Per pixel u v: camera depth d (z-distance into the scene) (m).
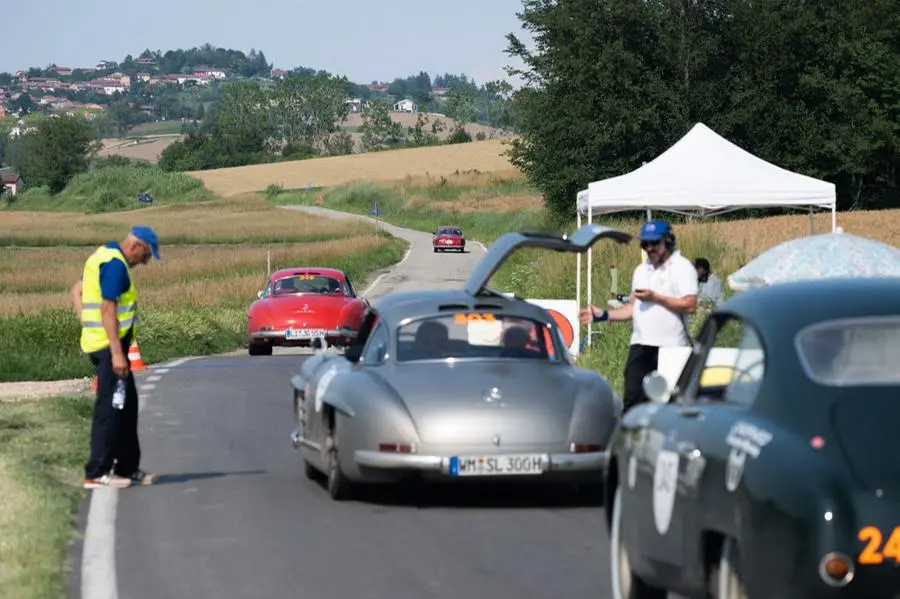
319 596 16.88
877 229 106.44
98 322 25.45
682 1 148.00
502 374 23.28
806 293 13.58
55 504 22.91
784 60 148.25
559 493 24.36
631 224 104.88
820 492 10.98
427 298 25.31
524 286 89.00
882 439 11.44
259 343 59.88
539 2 155.00
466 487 24.91
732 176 47.19
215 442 32.25
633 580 14.95
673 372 26.55
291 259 148.38
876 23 152.25
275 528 21.48
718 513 12.04
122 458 25.92
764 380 12.46
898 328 12.66
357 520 22.05
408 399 22.39
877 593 10.84
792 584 10.94
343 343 59.81
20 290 121.88
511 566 18.41
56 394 44.00
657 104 146.62
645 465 14.23
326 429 24.12
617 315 28.06
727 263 67.38
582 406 22.47
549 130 149.88
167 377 49.62
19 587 17.08
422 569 18.31
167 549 20.05
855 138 146.75
